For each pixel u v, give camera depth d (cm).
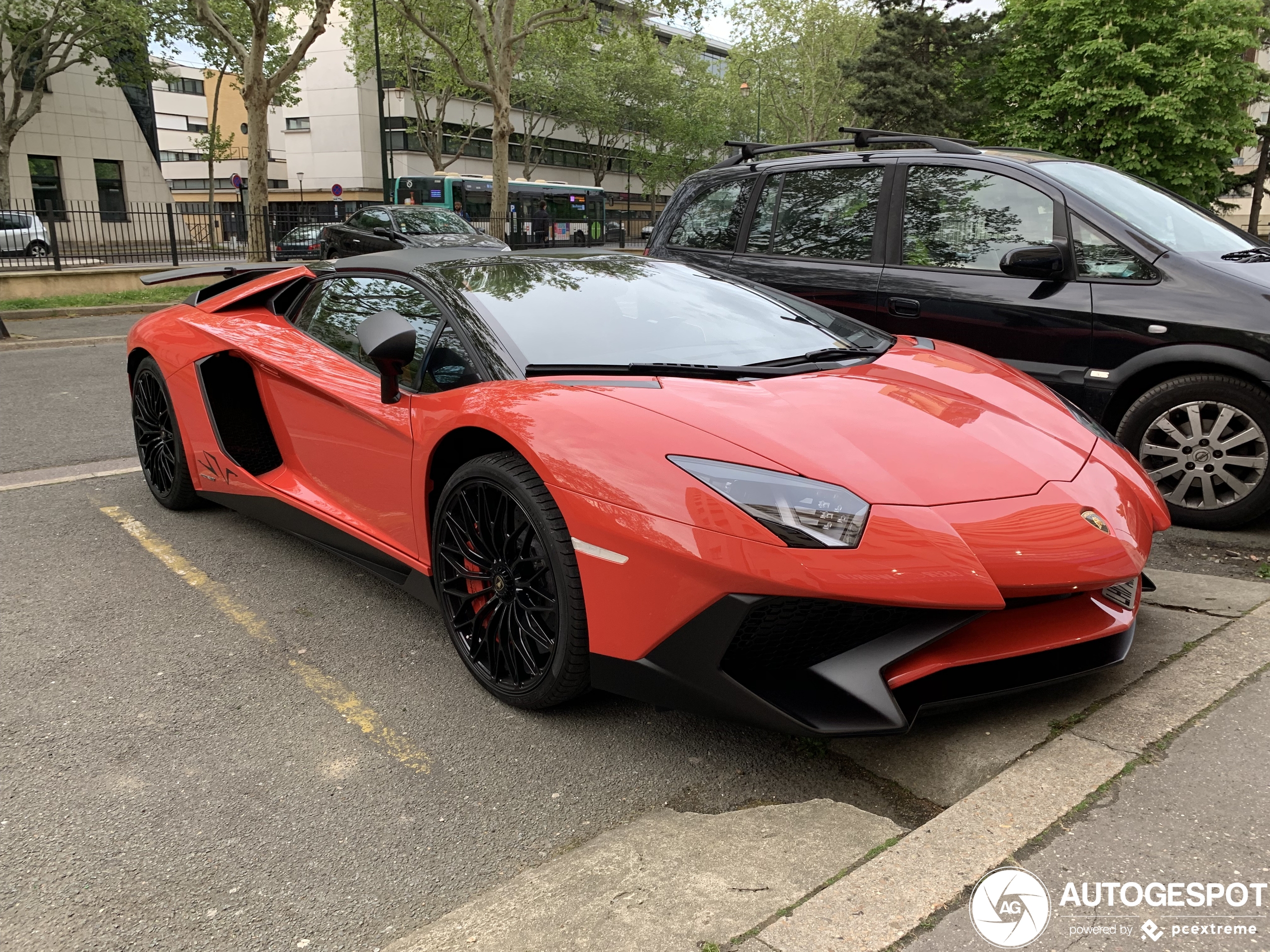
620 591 202
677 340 272
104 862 181
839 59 4316
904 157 454
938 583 184
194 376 357
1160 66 2411
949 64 3603
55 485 447
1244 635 254
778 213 495
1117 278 380
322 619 299
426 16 3247
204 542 370
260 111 1928
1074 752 201
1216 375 357
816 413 226
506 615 238
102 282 1608
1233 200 3569
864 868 168
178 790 205
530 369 245
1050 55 2616
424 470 258
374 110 5138
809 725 186
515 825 193
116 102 3919
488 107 5394
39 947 158
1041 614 215
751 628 191
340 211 2052
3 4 3173
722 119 5781
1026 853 170
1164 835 173
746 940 153
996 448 226
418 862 181
